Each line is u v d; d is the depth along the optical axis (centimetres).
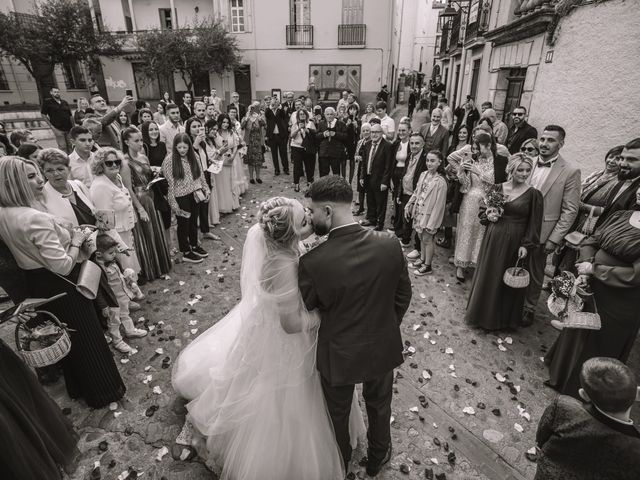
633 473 146
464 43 1249
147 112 627
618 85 477
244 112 1130
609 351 272
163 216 498
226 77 2012
